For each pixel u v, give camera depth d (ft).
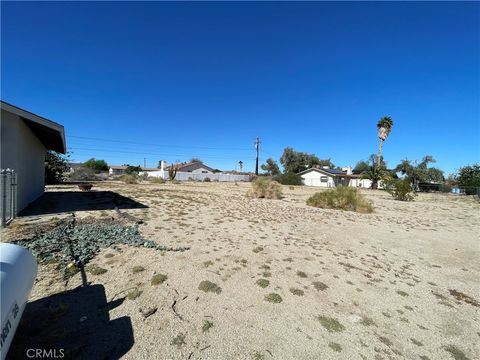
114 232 20.24
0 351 6.04
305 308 11.86
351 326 10.78
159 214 30.04
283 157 210.18
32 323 9.59
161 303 11.38
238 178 204.23
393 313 12.05
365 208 42.19
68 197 43.88
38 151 43.09
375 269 17.19
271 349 9.11
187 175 179.63
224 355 8.69
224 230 24.35
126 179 97.91
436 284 15.56
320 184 162.91
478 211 49.88
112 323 9.89
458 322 11.66
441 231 30.17
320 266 16.93
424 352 9.57
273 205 44.78
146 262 15.39
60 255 15.35
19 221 23.26
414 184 138.00
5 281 6.88
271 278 14.65
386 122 131.13
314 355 8.97
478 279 16.62
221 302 11.84
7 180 22.74
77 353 8.35
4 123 24.62
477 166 127.95
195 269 15.05
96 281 12.86
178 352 8.68
